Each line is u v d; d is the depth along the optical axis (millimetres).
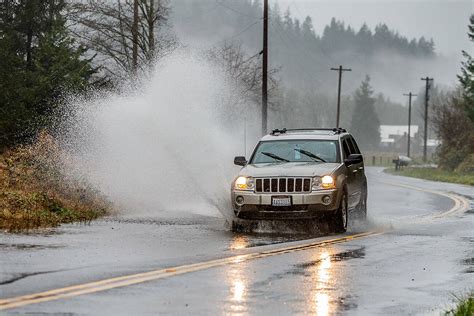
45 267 11977
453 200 34375
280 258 13758
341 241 16938
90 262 12664
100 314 8742
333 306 9555
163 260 13125
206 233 18109
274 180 18656
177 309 9125
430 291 10805
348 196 20031
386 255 14555
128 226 19172
